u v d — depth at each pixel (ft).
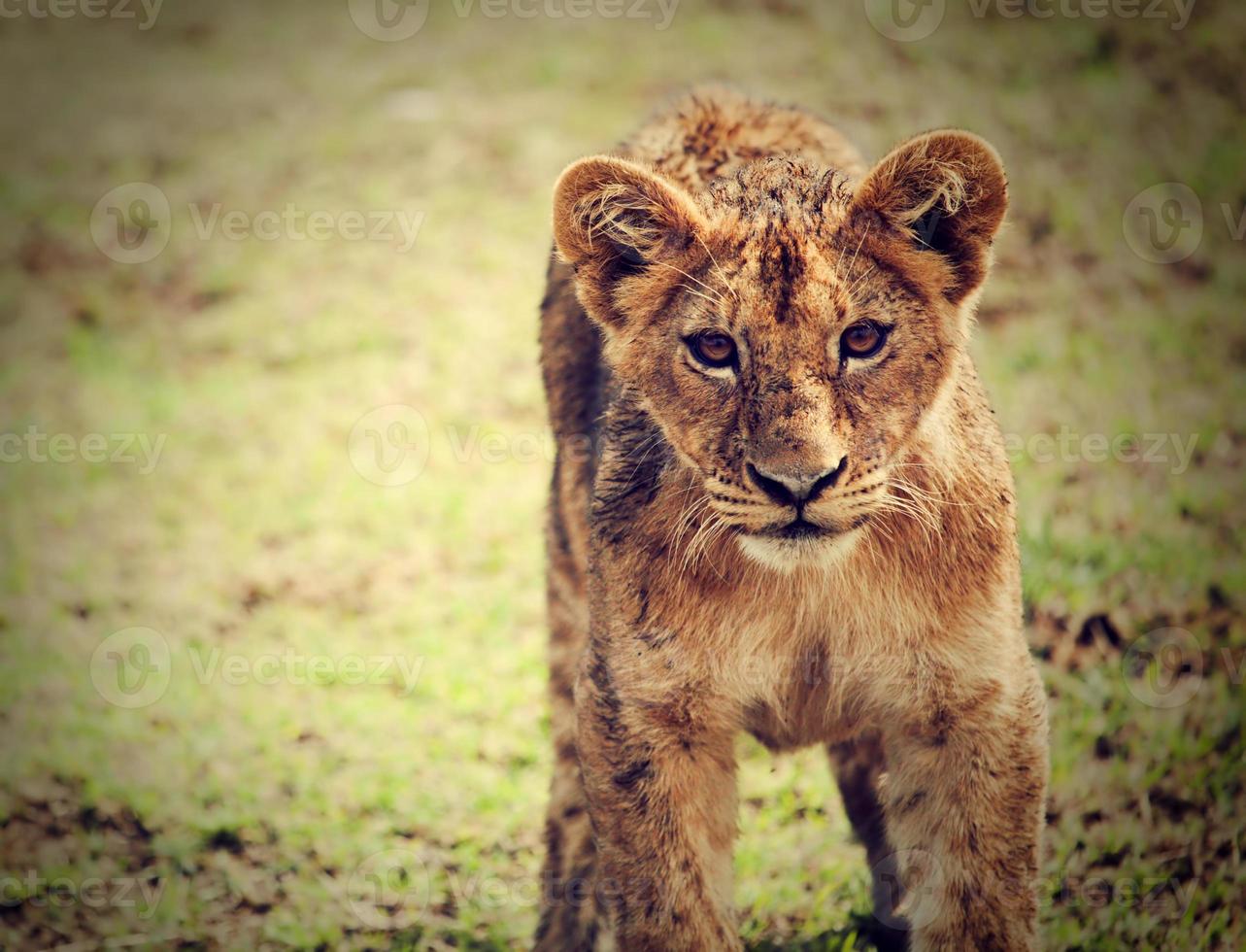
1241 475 38.37
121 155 68.69
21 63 79.82
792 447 20.26
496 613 38.24
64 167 68.03
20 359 53.98
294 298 55.67
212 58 79.20
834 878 27.66
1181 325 45.27
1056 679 31.12
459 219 59.41
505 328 51.55
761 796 30.19
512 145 64.59
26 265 60.08
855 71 63.87
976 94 59.72
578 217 22.25
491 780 32.30
